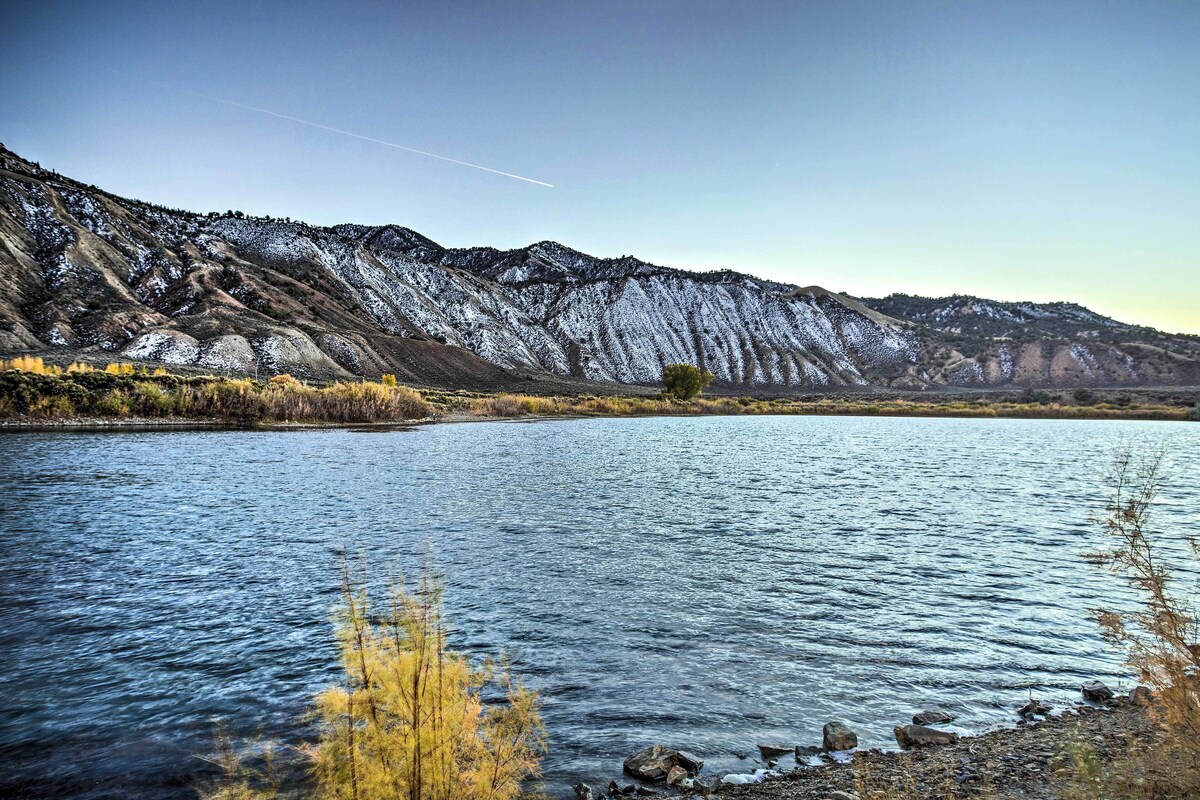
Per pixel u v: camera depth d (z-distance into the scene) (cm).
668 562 1313
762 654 860
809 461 3316
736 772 584
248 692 727
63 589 1066
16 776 560
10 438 3155
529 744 537
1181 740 504
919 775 562
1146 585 573
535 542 1462
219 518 1631
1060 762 572
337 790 414
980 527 1706
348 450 3319
